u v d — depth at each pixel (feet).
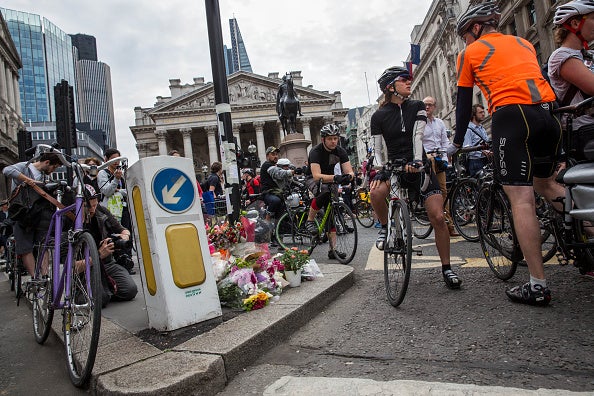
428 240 21.52
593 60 10.53
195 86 213.87
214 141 190.29
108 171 21.98
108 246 10.95
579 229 9.21
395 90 12.10
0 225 22.21
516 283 11.44
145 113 218.79
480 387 6.11
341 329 9.62
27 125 276.62
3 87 151.74
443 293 11.45
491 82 9.87
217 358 7.40
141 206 9.96
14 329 13.46
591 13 9.10
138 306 12.91
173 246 9.73
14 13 409.28
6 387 8.63
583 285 10.43
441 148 21.72
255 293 10.77
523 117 9.34
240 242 13.32
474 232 20.01
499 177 9.82
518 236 9.59
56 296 9.59
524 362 6.93
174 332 9.28
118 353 8.34
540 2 74.49
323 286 12.15
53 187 13.14
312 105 192.75
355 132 321.32
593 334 7.63
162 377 6.84
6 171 13.82
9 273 21.90
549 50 74.23
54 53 442.91
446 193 21.66
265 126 202.28
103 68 600.80
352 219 17.26
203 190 37.19
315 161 18.33
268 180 23.99
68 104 17.22
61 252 9.83
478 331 8.45
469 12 10.73
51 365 9.64
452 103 131.54
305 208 20.56
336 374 7.27
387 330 9.17
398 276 10.89
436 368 7.06
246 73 189.47
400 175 11.82
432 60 153.58
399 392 6.22
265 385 7.19
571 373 6.42
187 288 9.72
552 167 10.28
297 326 9.96
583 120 9.34
